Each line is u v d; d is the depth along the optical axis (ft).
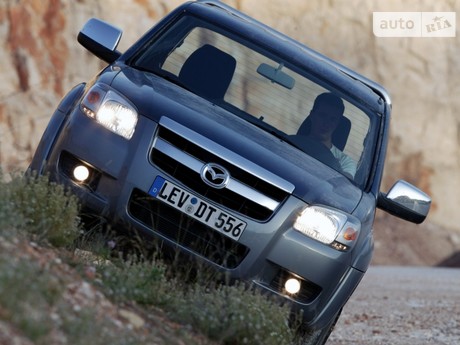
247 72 69.31
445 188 388.16
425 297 137.08
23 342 34.99
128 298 50.03
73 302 42.73
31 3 308.40
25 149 288.92
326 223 58.95
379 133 70.69
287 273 58.70
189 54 69.77
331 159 66.59
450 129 391.45
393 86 386.93
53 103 300.61
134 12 325.83
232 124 62.64
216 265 57.57
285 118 67.82
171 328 48.70
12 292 36.83
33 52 304.71
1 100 293.84
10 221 46.83
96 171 58.85
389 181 388.57
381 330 95.61
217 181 57.93
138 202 58.13
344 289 60.75
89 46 69.15
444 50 390.21
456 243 377.50
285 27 363.76
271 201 58.39
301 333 60.39
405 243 371.76
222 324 51.34
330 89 70.54
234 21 73.87
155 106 60.08
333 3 374.02
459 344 89.10
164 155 58.34
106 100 59.88
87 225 59.26
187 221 57.77
